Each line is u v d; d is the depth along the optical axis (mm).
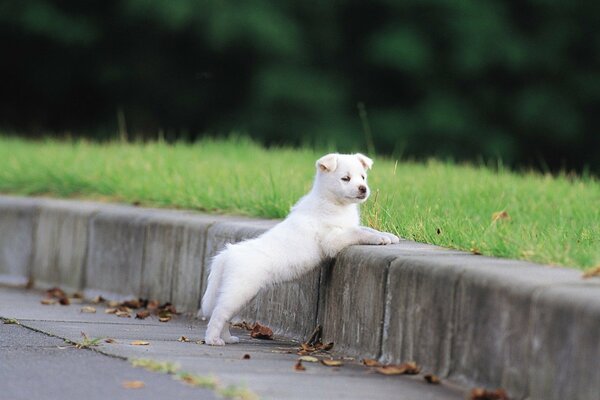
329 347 9680
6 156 19359
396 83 33719
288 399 7164
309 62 33125
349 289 9492
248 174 15414
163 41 34406
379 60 32812
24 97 36656
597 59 33938
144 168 16719
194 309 12492
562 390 6945
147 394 7297
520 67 33281
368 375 8266
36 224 15609
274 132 32250
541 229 10836
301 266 9773
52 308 12836
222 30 31703
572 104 33688
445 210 12078
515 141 33469
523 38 33562
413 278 8570
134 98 35156
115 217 14109
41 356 8789
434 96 33188
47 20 33562
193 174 15812
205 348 9414
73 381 7727
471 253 9156
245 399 7105
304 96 32375
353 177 9828
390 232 10930
